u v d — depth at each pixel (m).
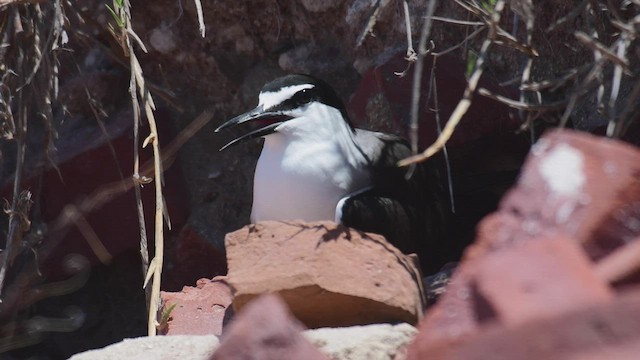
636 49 9.77
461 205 11.05
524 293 3.13
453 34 11.55
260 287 6.97
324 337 6.19
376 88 11.46
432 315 3.32
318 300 6.98
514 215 3.70
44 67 10.10
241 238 7.29
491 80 11.20
